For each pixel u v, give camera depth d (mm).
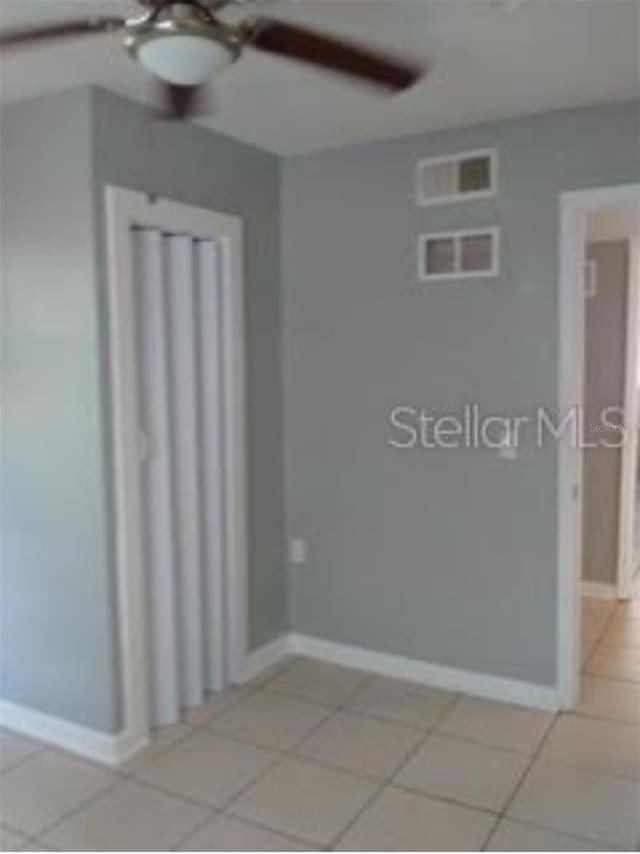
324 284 3393
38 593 2797
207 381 3094
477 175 2994
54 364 2646
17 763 2680
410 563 3301
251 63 2277
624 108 2713
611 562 4465
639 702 3113
